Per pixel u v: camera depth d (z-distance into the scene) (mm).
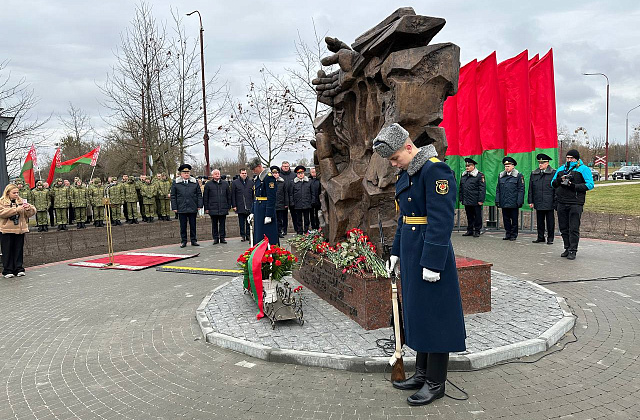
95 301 7168
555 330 4902
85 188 17641
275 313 5297
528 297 6207
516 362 4336
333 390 3867
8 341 5473
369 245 5637
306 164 27453
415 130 5473
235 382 4094
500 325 5094
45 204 16719
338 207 6500
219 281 8305
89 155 17609
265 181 8102
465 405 3549
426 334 3564
